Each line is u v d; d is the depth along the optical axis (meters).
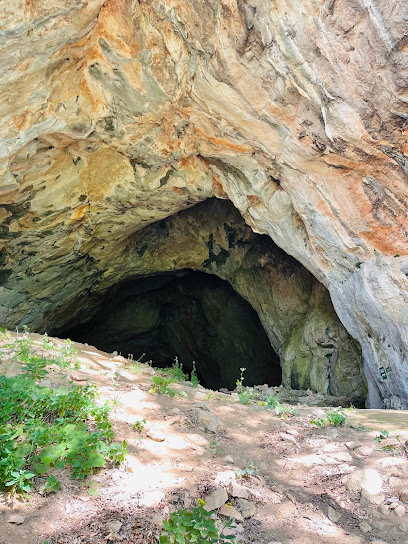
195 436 3.37
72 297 9.66
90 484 2.56
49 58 4.73
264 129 5.44
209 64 4.98
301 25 4.29
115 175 6.98
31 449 2.71
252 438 3.58
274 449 3.38
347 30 4.18
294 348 8.86
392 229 5.45
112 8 4.75
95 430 3.08
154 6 4.65
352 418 4.26
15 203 6.71
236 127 5.62
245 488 2.67
